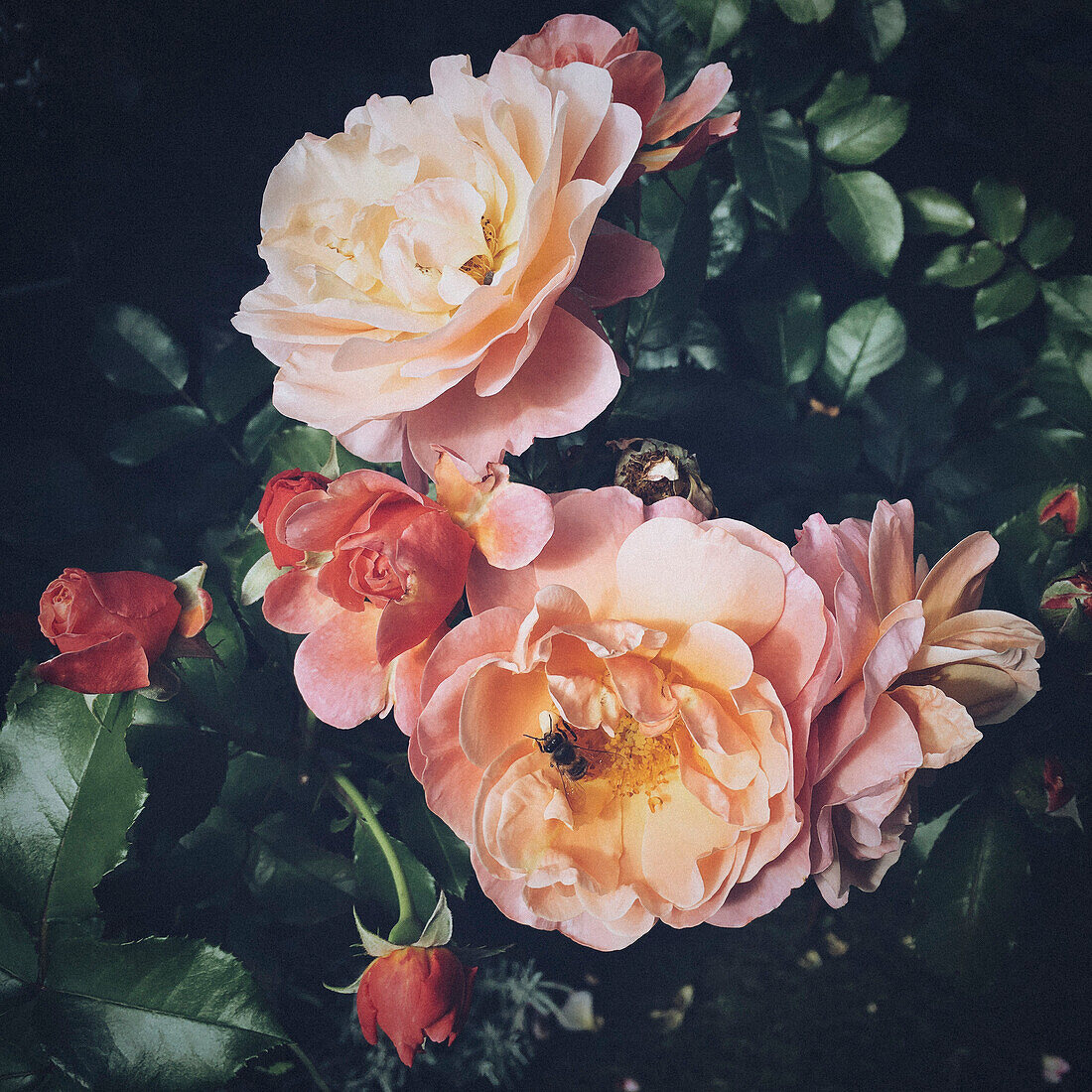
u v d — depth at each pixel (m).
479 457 0.24
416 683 0.24
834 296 0.43
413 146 0.25
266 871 0.35
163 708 0.32
